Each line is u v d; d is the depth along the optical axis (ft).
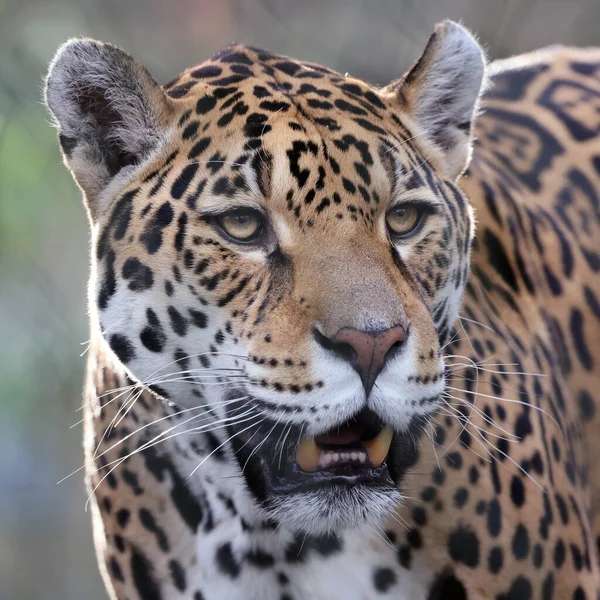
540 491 30.12
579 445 33.78
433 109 30.17
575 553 31.01
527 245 34.12
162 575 30.86
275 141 26.40
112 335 27.96
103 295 27.84
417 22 62.23
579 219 35.68
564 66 38.81
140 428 30.27
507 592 29.48
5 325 69.46
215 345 26.91
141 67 27.55
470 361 29.43
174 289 26.94
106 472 31.14
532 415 30.81
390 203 27.35
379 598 29.78
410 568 29.43
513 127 36.50
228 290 26.61
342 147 26.71
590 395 34.42
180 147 27.48
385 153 27.20
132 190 27.66
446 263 28.45
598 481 34.63
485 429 29.50
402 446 28.27
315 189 26.20
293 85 28.40
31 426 72.64
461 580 29.32
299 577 30.14
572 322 34.40
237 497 29.68
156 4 67.97
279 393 25.77
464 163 30.73
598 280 35.29
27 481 74.43
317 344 25.48
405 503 28.91
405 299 26.20
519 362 31.30
